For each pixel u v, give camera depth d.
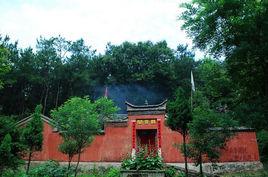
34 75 50.59
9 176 19.30
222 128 19.11
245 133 26.06
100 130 28.81
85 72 52.53
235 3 16.70
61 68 51.34
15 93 50.78
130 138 28.38
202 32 18.44
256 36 16.17
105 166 27.56
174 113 15.84
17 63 49.91
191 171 21.12
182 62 57.38
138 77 55.16
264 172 23.94
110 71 58.19
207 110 19.80
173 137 27.55
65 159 28.59
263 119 15.97
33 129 21.09
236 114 17.06
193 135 18.69
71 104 26.16
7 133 18.38
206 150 18.52
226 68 18.89
